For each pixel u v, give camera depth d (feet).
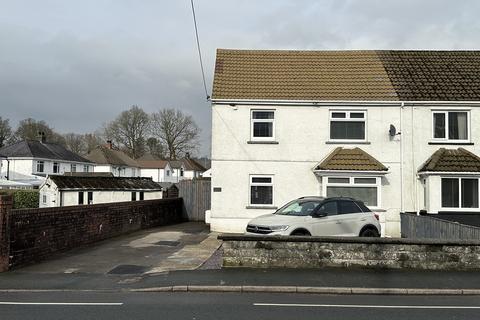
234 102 68.80
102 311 26.86
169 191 97.35
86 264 42.22
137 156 296.30
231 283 34.45
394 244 40.16
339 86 71.41
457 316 26.50
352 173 65.87
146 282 35.22
